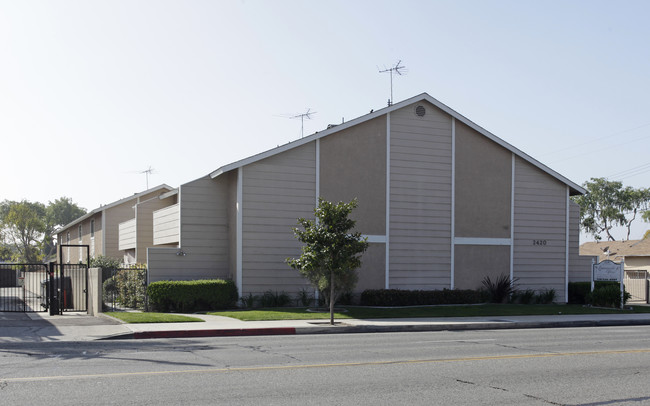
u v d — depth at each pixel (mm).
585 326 19812
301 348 12555
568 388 8586
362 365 10289
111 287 24859
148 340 14008
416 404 7484
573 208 28297
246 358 10938
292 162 23484
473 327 18375
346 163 24250
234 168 22609
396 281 24672
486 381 9031
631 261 46188
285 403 7383
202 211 23516
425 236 25266
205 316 19484
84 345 12688
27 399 7406
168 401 7375
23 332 14430
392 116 25141
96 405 7133
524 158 27141
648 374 9766
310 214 23578
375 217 24516
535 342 14172
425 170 25469
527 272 27016
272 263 23016
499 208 26688
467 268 25922
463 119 26000
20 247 76125
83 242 45062
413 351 12234
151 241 29109
